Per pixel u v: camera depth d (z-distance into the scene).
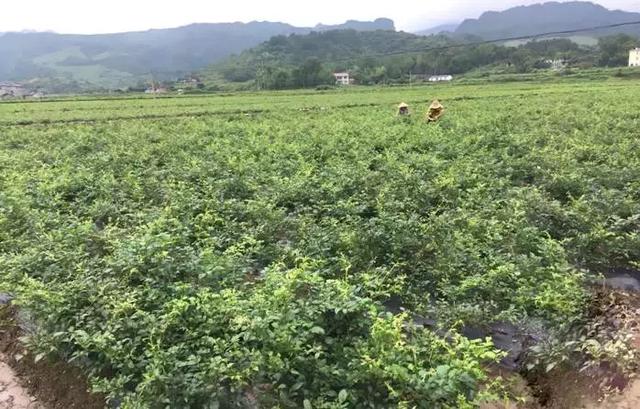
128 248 7.22
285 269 8.09
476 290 7.29
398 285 7.33
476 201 10.62
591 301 7.19
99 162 15.62
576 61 105.94
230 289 6.29
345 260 7.62
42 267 7.80
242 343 5.46
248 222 9.88
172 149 17.92
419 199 10.85
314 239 8.60
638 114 24.72
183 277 6.98
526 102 37.06
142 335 5.82
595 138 17.34
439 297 7.73
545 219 9.48
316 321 5.57
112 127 26.92
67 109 45.56
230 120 31.36
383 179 12.13
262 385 5.32
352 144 17.55
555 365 6.17
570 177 11.65
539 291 7.03
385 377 5.02
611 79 73.56
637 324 6.75
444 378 4.85
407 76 104.31
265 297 5.92
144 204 11.44
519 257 7.76
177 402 4.98
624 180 11.70
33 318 6.99
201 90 92.50
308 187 11.55
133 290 6.51
